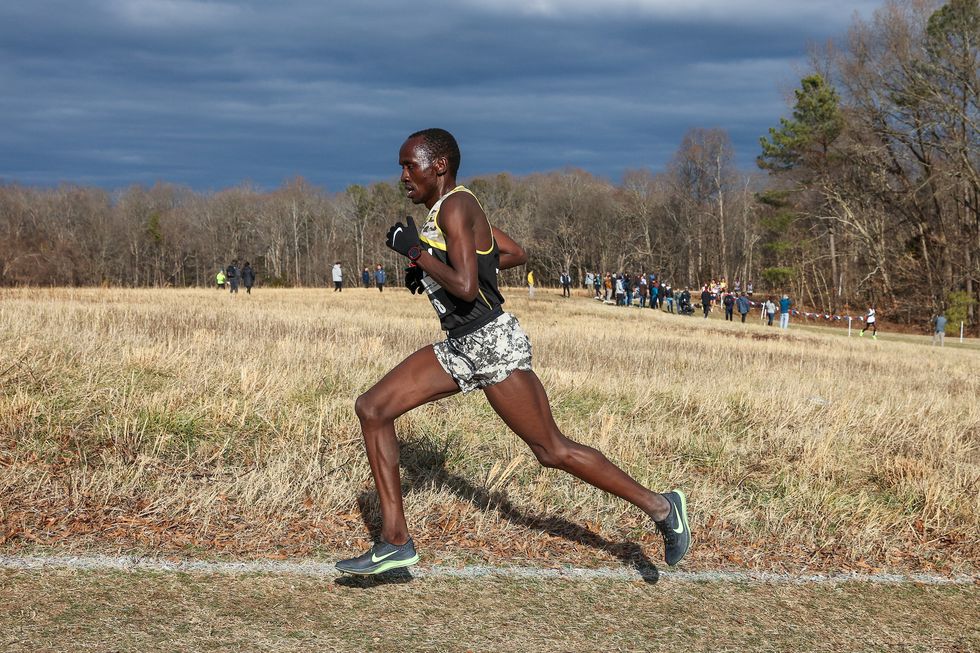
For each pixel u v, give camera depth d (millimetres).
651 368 13117
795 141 53875
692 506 5293
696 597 4000
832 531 5129
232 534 4262
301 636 3248
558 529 4785
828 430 7492
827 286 63406
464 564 4164
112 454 5180
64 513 4309
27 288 25219
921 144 48344
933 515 5496
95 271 94438
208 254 106000
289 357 8891
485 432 6480
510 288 59094
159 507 4469
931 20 44625
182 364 7668
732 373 12664
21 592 3438
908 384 13367
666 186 100938
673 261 100188
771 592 4141
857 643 3609
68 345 8047
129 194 106062
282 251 112875
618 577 4176
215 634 3207
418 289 3723
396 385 3717
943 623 3908
